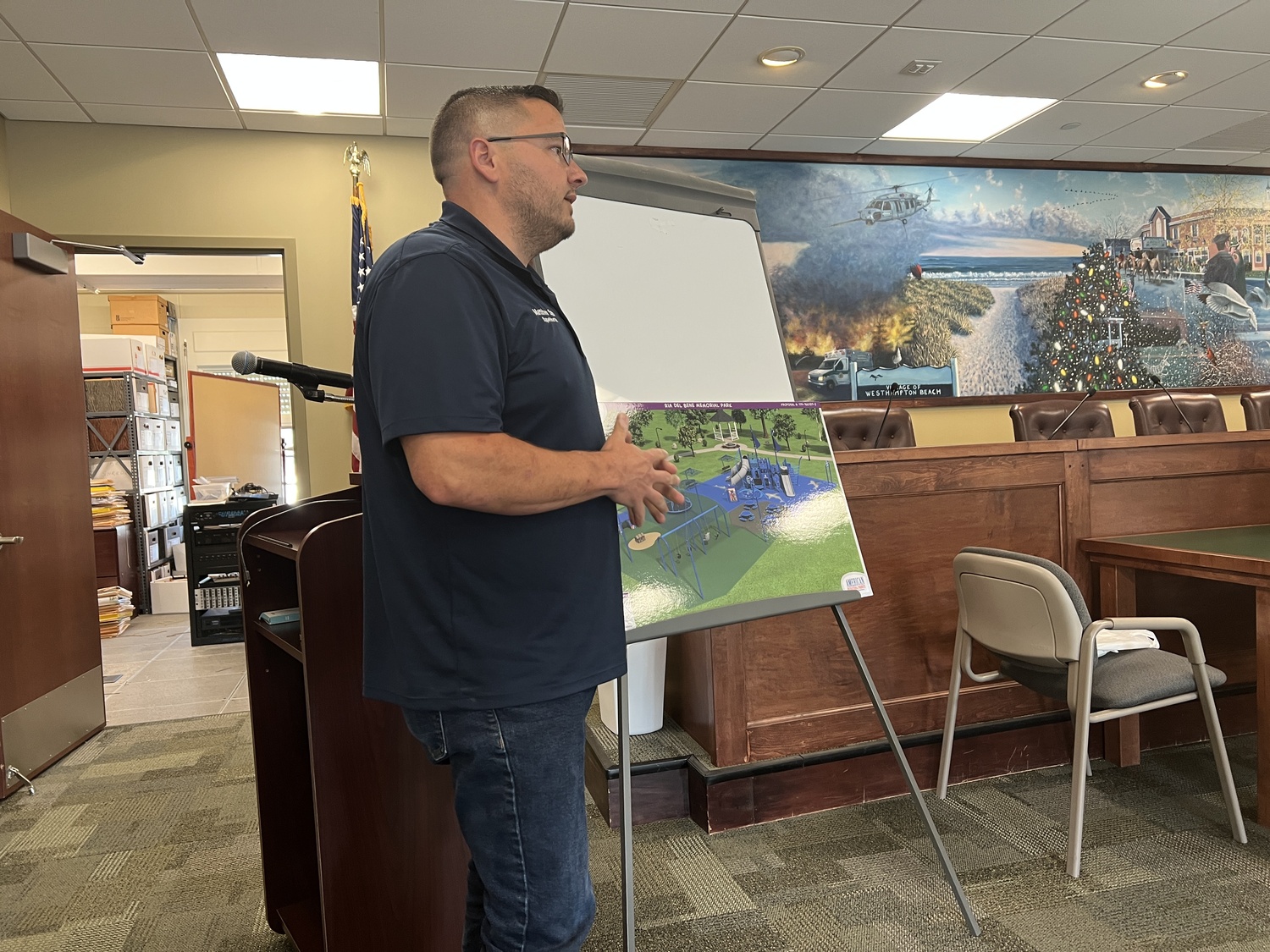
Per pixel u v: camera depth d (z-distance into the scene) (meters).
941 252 5.85
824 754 2.30
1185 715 2.65
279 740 1.79
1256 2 3.76
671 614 1.52
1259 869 1.91
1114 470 2.60
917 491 2.42
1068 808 2.25
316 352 4.76
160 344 6.85
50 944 1.81
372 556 1.12
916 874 1.95
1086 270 6.09
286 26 3.60
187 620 5.84
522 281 1.12
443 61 3.98
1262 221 6.41
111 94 4.15
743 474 1.72
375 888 1.43
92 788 2.77
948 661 2.47
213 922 1.88
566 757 1.07
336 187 4.77
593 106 4.69
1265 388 4.95
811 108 4.80
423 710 1.03
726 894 1.90
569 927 1.09
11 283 2.92
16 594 2.85
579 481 1.04
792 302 5.62
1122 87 4.69
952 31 3.95
